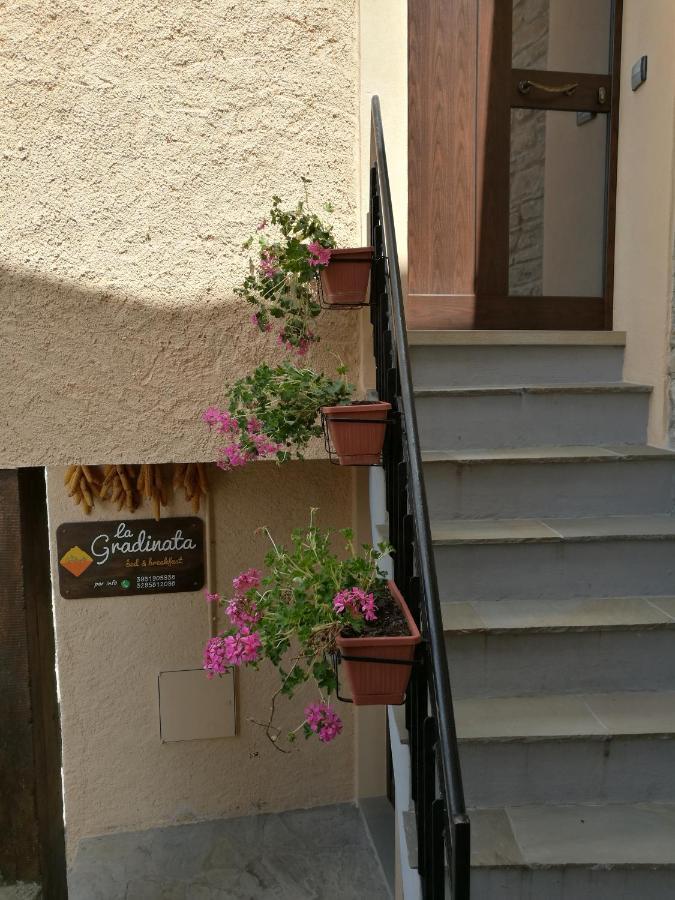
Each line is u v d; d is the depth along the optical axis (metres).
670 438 2.58
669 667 2.06
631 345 2.87
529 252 3.23
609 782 1.85
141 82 2.48
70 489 3.86
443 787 1.36
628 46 2.95
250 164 2.55
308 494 4.07
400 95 2.59
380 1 2.53
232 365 2.60
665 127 2.63
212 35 2.49
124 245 2.52
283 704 4.13
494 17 3.08
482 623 2.03
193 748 4.09
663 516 2.46
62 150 2.47
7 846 2.69
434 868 1.40
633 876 1.64
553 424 2.67
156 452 2.60
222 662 1.74
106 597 3.99
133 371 2.57
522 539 2.19
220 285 2.57
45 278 2.50
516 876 1.64
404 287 2.70
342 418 1.99
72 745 4.02
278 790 4.16
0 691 2.66
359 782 4.17
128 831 4.06
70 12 2.43
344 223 2.62
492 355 2.84
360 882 3.58
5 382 2.53
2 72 2.42
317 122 2.57
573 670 2.04
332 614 1.63
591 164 3.18
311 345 2.62
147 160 2.51
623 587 2.24
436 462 2.38
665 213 2.63
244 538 4.06
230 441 2.60
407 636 1.59
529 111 3.16
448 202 3.17
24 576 2.63
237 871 3.68
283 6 2.51
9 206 2.47
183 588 4.03
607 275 3.14
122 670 4.03
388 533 2.13
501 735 1.82
